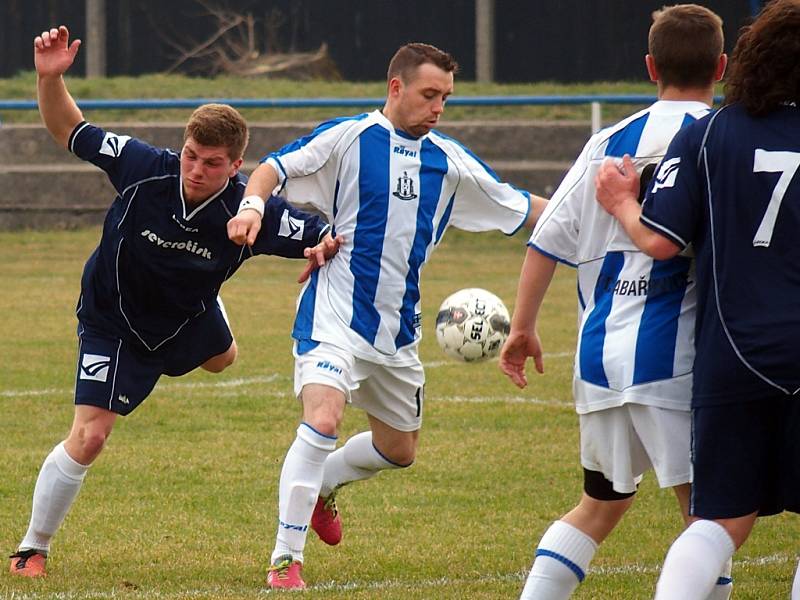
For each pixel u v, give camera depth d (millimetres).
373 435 20234
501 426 30984
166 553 20297
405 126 19344
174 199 18234
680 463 14375
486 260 67438
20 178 79312
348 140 19266
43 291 55156
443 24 104750
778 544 21453
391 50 105375
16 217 77125
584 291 15422
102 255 18625
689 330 14484
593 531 15359
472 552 20688
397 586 18359
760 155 13430
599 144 15445
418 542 21312
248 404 33125
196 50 106062
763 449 13492
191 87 90375
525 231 76312
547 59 103938
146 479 25500
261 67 103688
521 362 16359
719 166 13617
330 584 18438
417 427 20281
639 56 102688
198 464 26828
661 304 14617
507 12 103938
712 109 15203
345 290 19047
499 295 54250
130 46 107250
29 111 86812
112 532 21609
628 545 21219
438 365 39250
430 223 19609
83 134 18422
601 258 15180
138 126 82562
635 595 18047
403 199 19250
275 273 62969
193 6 106938
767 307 13297
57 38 18234
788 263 13336
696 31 15141
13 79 95562
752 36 13820
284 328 46031
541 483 25672
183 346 19594
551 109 87188
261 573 19156
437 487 25281
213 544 20938
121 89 90062
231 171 18125
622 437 14836
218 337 20016
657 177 14023
